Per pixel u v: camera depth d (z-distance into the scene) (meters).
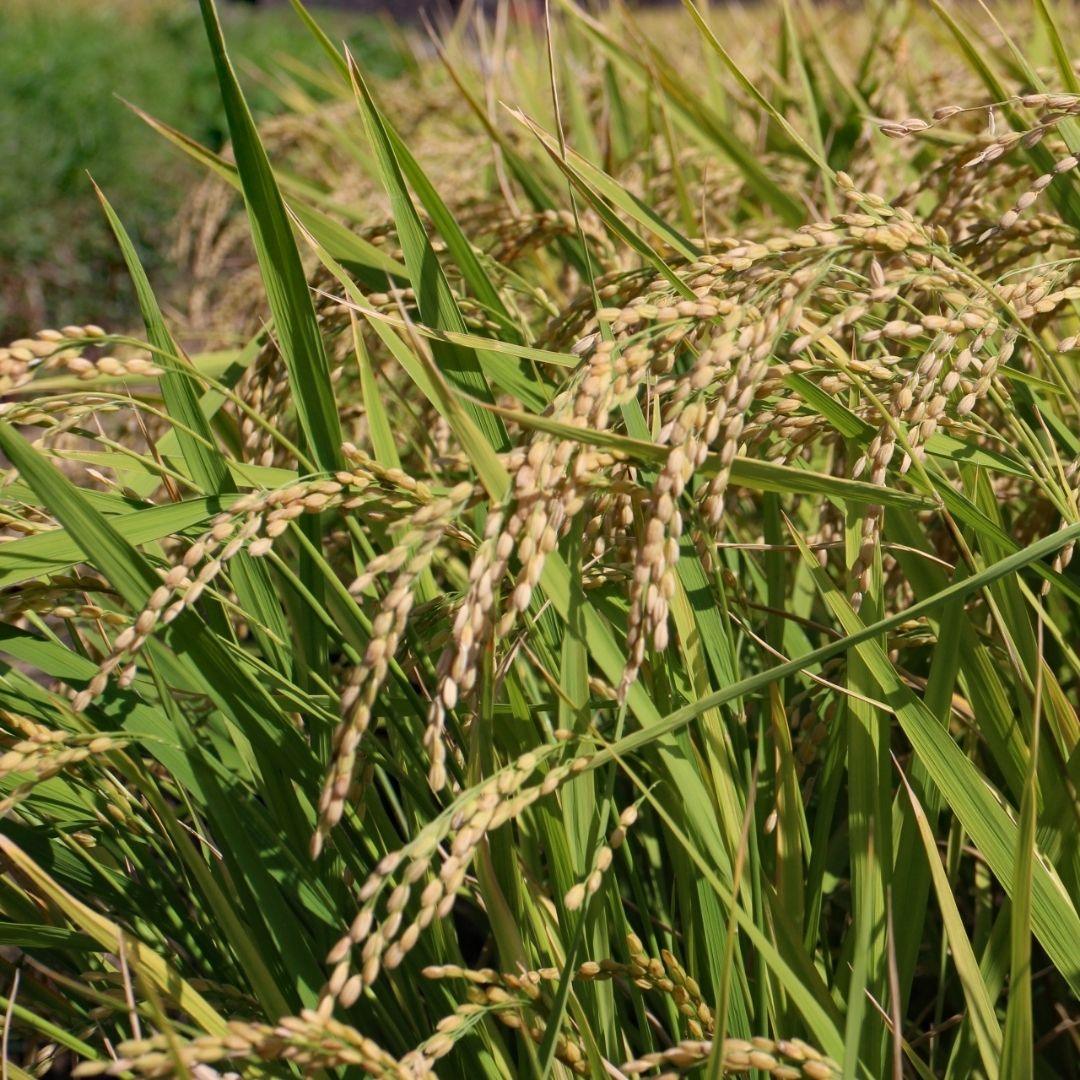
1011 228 0.55
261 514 0.45
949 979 0.55
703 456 0.40
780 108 1.15
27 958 0.54
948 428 0.50
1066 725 0.47
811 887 0.50
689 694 0.48
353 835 0.51
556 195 0.96
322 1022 0.37
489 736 0.45
